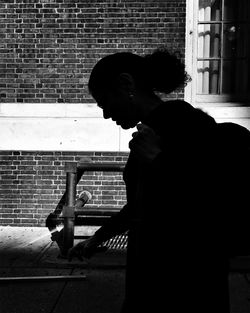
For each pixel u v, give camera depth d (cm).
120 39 661
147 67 165
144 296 148
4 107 664
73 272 472
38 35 663
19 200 673
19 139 665
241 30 686
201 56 693
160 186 141
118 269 482
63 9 660
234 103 682
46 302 389
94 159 664
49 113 663
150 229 148
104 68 165
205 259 143
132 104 163
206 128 146
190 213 138
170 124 146
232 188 134
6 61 666
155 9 657
